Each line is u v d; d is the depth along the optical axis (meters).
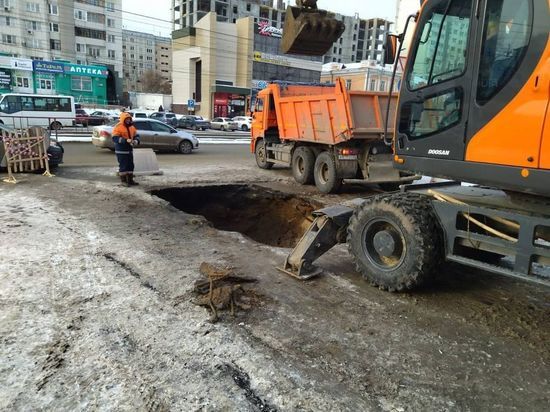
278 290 4.31
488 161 3.56
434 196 4.31
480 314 3.96
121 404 2.52
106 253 5.13
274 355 3.11
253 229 9.95
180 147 17.56
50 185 9.27
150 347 3.12
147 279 4.39
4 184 9.16
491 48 3.48
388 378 2.90
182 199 9.73
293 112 10.95
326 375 2.90
